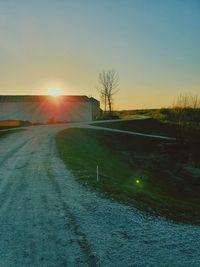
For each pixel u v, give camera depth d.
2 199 16.41
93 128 63.72
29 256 10.52
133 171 36.75
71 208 14.99
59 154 29.17
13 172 22.34
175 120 84.38
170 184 35.03
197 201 28.73
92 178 20.69
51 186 18.70
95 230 12.55
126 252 10.82
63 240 11.65
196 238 12.34
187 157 51.00
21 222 13.31
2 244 11.35
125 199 16.92
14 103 81.81
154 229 13.03
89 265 9.99
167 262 10.24
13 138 41.62
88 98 88.56
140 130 73.62
